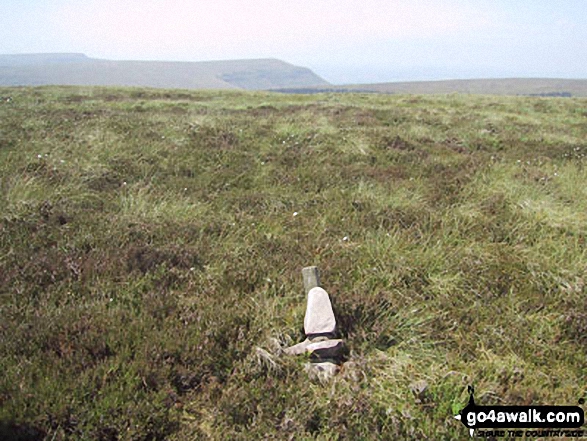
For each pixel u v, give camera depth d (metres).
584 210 8.51
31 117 15.56
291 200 8.91
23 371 3.82
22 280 5.49
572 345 4.77
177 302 5.23
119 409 3.57
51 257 6.04
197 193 9.00
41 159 9.80
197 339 4.45
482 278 5.97
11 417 3.34
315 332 4.62
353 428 3.54
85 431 3.33
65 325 4.48
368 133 14.37
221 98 32.09
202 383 4.02
